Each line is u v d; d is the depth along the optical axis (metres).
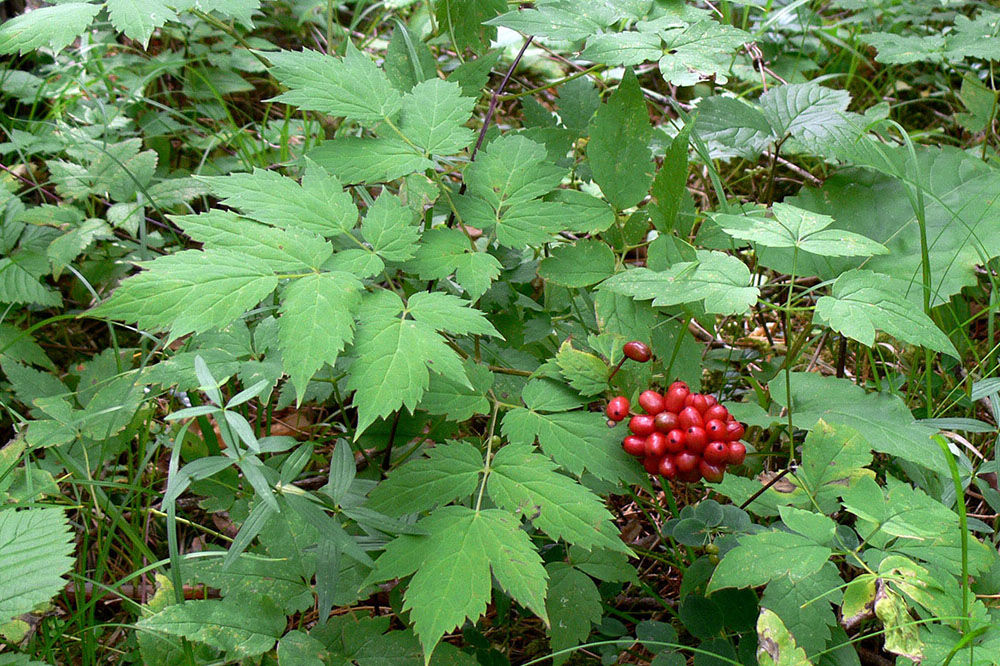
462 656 0.35
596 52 0.44
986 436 0.50
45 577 0.33
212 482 0.42
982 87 0.68
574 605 0.37
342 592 0.37
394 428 0.43
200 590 0.43
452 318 0.35
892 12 0.79
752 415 0.44
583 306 0.52
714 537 0.39
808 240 0.39
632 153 0.43
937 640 0.33
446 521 0.34
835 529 0.35
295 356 0.33
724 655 0.37
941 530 0.35
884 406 0.43
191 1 0.45
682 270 0.39
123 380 0.46
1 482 0.41
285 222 0.37
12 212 0.54
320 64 0.42
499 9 0.52
